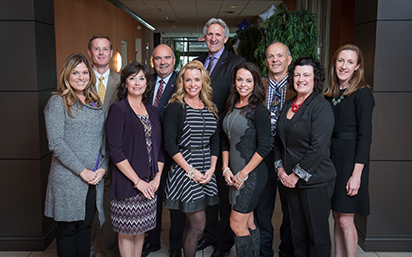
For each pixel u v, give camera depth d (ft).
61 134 6.84
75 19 24.26
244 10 38.04
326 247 7.20
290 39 14.34
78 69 6.91
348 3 21.39
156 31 65.10
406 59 9.19
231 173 7.53
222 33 9.35
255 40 22.95
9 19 9.11
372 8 9.30
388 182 9.53
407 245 9.66
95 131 7.24
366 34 9.67
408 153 9.46
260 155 7.08
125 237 7.47
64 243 7.32
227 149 7.95
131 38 45.01
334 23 21.77
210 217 9.64
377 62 9.21
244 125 7.22
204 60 10.03
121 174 7.12
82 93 7.30
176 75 9.37
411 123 9.37
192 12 40.19
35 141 9.49
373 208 9.60
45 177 9.91
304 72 6.93
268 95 8.80
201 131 7.45
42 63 9.68
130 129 7.09
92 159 7.20
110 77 8.77
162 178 8.89
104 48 8.48
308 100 7.02
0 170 9.57
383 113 9.34
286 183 7.31
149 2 34.12
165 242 10.20
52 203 7.18
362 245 9.84
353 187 7.24
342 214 7.71
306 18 14.34
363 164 7.19
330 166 7.09
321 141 6.70
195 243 7.80
